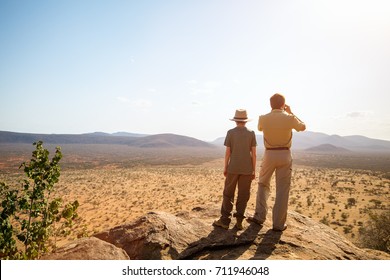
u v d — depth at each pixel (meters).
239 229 4.86
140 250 4.21
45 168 8.13
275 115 4.81
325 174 165.12
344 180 132.88
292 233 4.86
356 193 93.75
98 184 114.44
